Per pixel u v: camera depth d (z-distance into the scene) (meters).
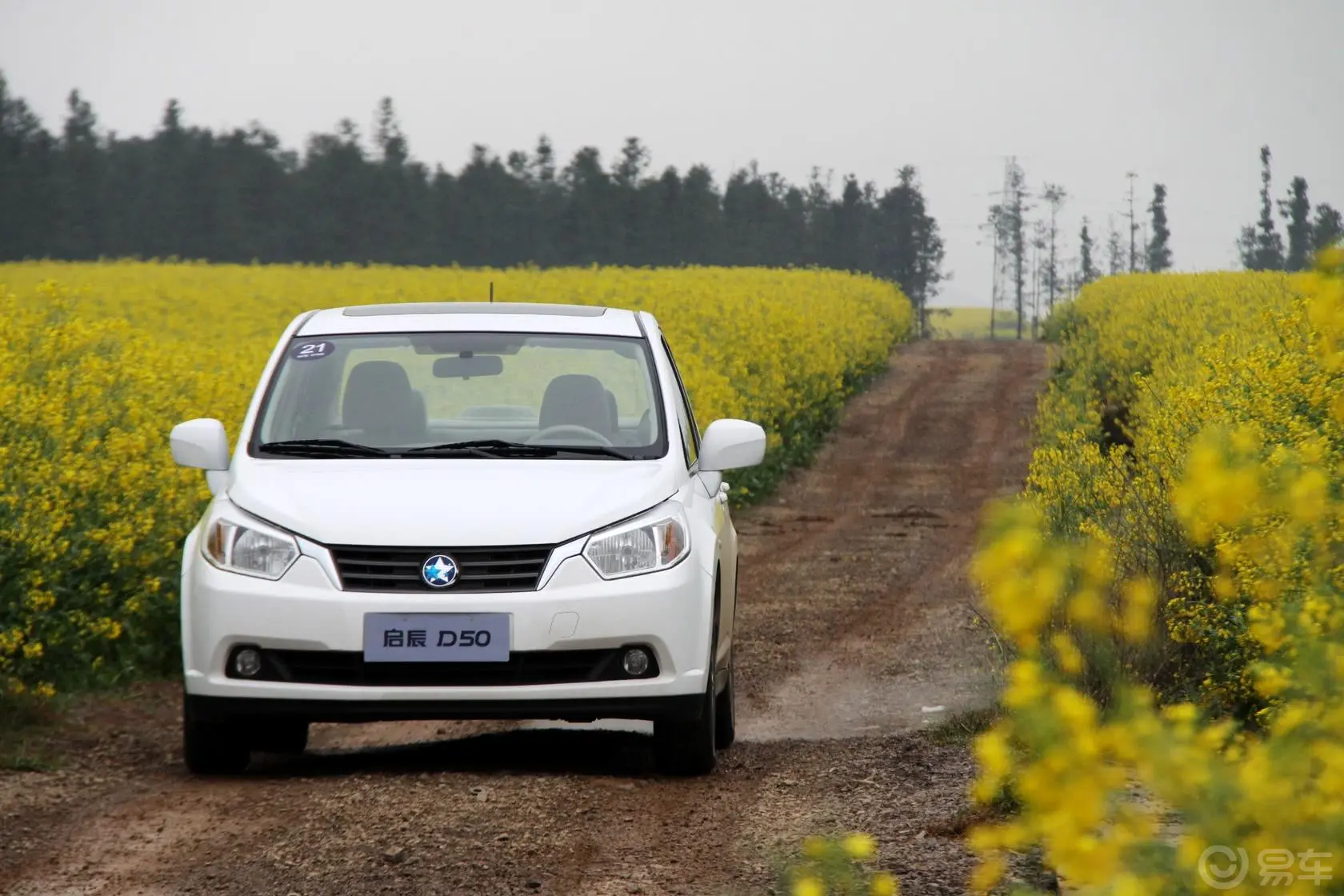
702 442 17.56
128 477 22.34
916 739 17.08
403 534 14.65
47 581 20.77
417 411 17.17
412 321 18.50
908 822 12.41
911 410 90.12
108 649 23.62
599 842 12.30
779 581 37.50
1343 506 6.57
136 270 168.75
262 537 14.88
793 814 13.34
